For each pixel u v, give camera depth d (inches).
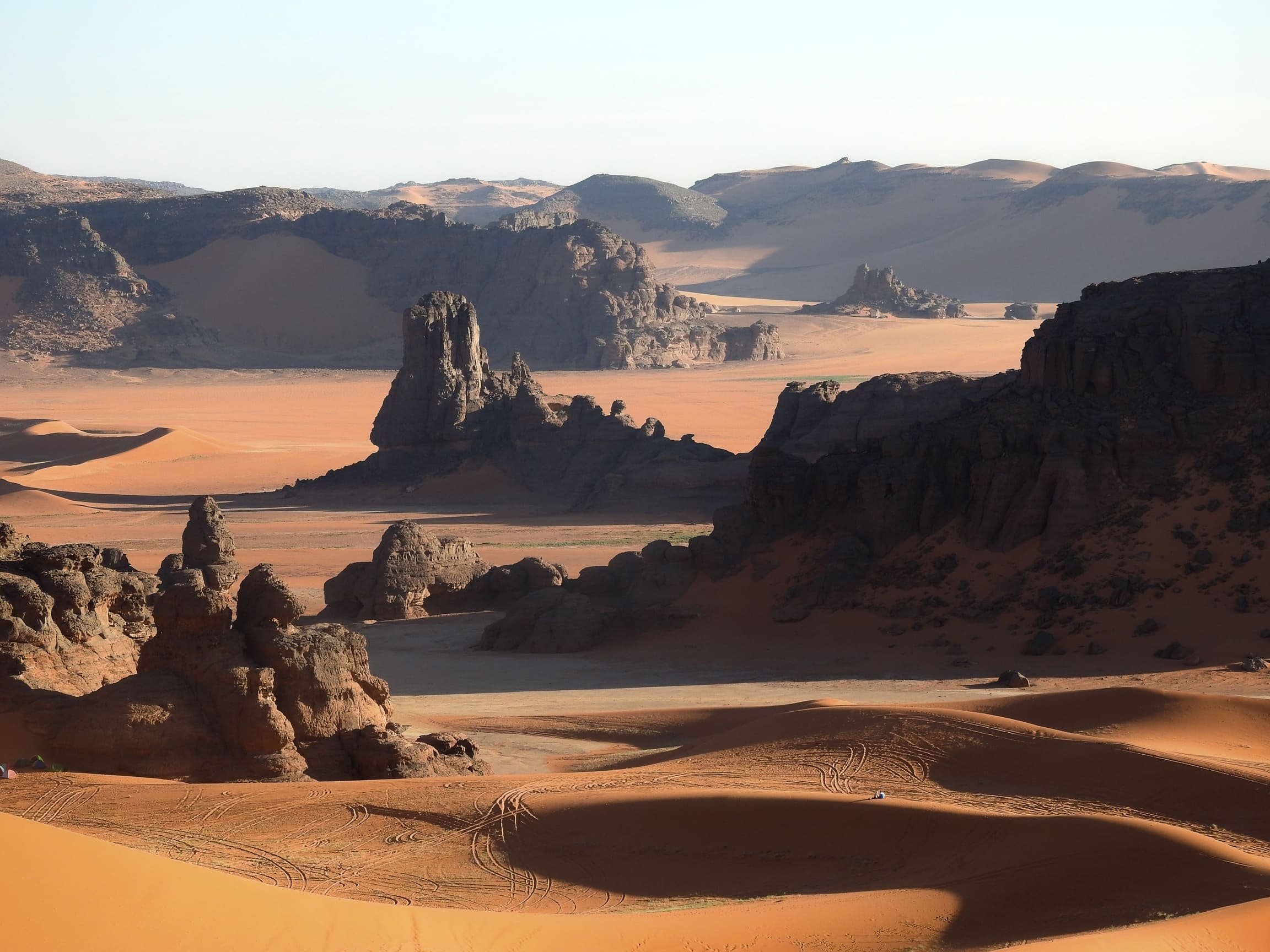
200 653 1747.0
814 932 1014.4
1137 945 880.9
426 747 1795.0
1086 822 1215.6
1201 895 1063.6
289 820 1446.9
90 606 2066.9
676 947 968.9
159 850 1348.4
